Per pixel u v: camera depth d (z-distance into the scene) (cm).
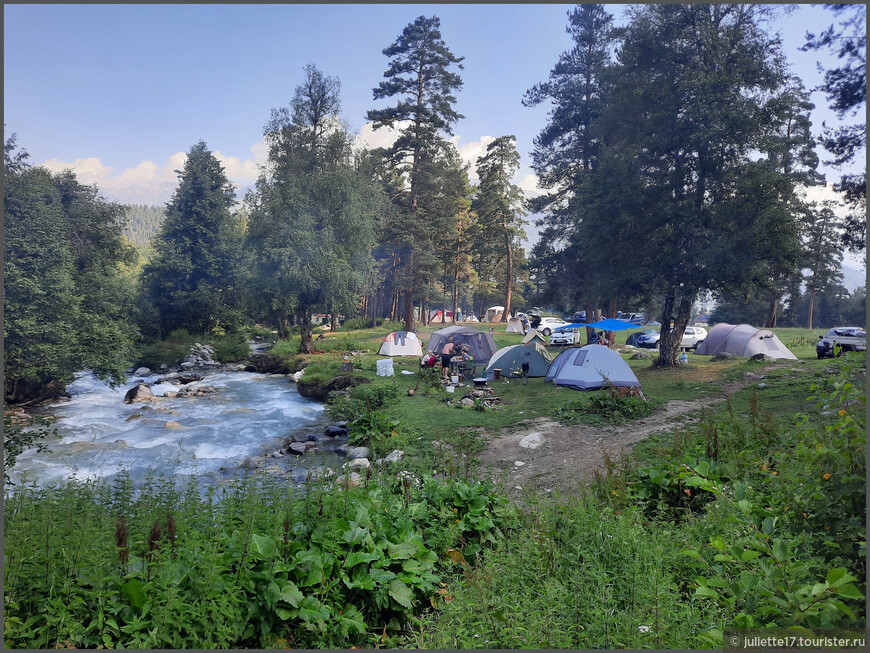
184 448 1410
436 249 5609
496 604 396
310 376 2336
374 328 5097
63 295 1683
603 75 2398
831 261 4369
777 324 5878
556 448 1127
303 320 3167
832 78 1462
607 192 2102
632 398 1404
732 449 729
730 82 1802
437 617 430
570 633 363
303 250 2966
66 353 1670
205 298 4038
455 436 1249
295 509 501
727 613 341
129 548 411
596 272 2303
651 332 3519
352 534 467
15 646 336
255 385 2597
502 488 692
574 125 3238
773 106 1823
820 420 464
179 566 391
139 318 3725
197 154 4347
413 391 1788
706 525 506
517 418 1402
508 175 5412
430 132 4388
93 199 2862
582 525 520
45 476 1095
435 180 4747
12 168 1714
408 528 515
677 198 1980
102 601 358
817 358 2017
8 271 1542
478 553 533
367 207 3362
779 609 306
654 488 642
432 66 4303
